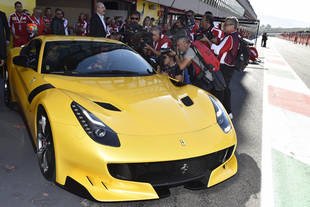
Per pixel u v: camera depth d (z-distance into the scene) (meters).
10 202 2.64
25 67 3.82
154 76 3.86
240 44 5.18
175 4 19.09
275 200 3.00
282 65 16.12
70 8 14.01
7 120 4.43
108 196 2.54
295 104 7.16
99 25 6.65
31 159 3.40
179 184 2.70
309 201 3.04
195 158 2.70
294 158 4.04
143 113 2.87
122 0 14.10
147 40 5.77
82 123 2.62
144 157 2.50
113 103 2.94
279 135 4.90
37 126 3.20
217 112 3.26
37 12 8.14
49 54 3.76
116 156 2.47
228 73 5.21
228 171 3.06
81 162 2.55
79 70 3.62
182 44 4.53
